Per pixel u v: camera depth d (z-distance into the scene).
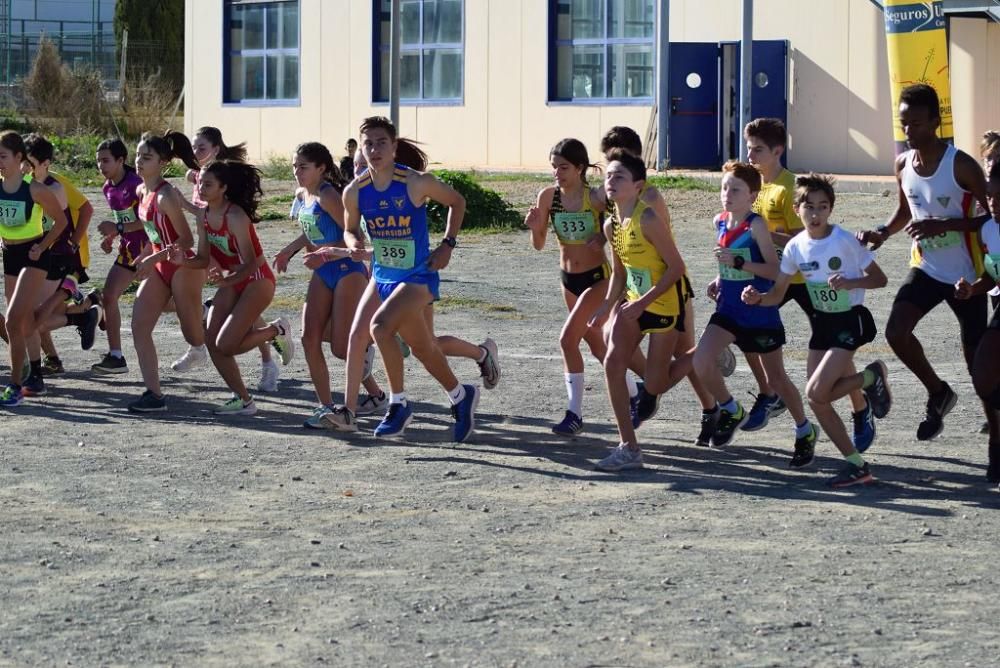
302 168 19.23
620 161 16.56
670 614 11.61
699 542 13.66
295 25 78.75
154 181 20.17
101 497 15.32
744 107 56.34
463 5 71.44
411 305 17.64
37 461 16.97
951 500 15.31
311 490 15.66
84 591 12.16
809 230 15.65
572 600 11.95
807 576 12.60
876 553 13.30
